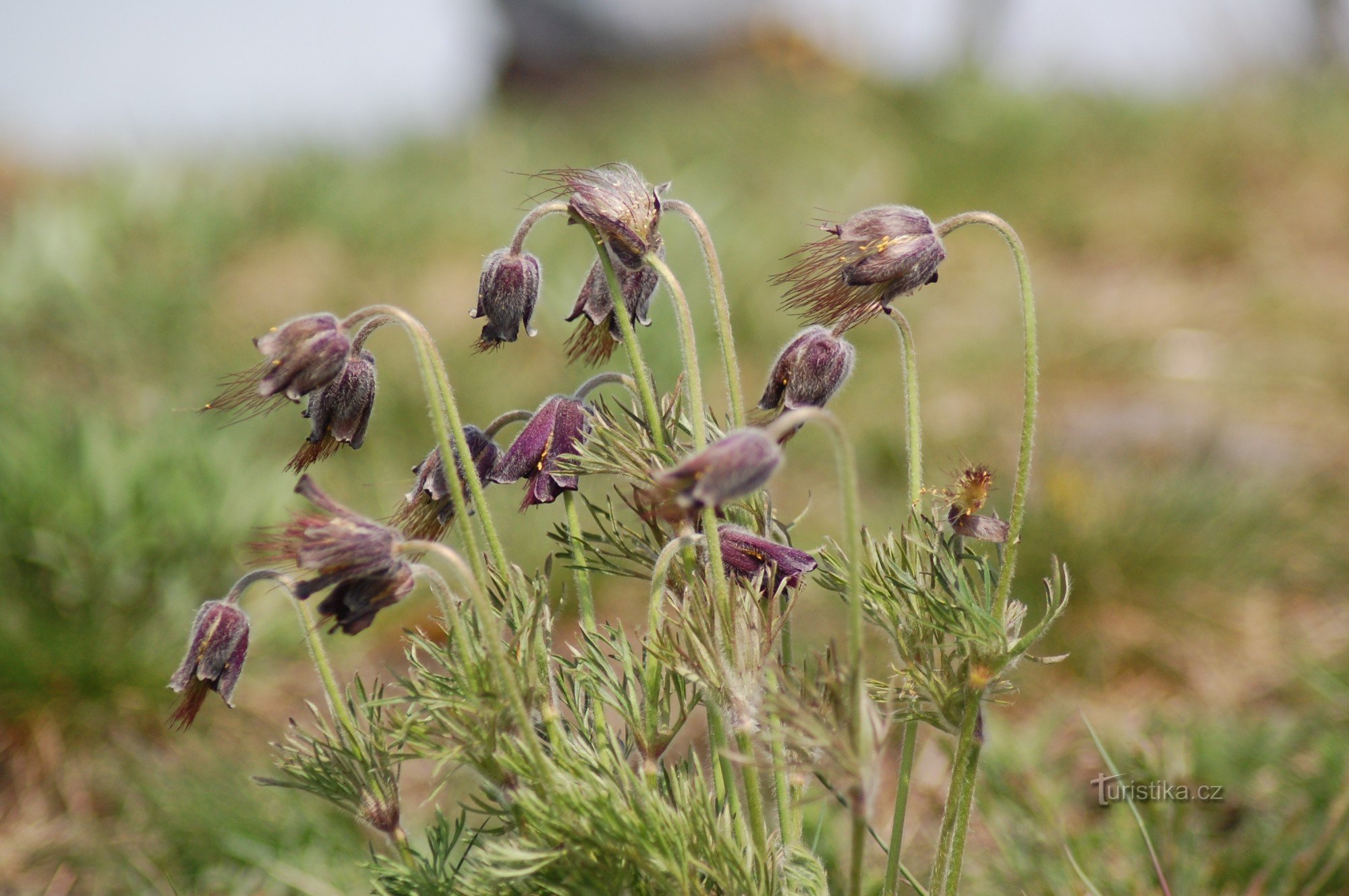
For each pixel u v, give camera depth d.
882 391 7.75
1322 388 7.41
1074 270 10.16
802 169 11.77
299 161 12.77
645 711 2.56
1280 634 5.18
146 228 10.11
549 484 2.60
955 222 2.42
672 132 13.25
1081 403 7.52
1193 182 10.98
